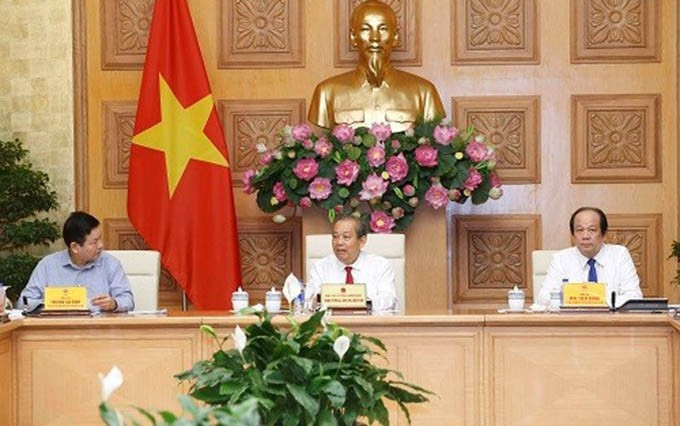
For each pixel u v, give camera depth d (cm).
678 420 574
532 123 873
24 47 870
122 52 876
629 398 578
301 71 874
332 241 658
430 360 581
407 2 873
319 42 875
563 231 872
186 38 825
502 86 875
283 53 875
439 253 793
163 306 870
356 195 779
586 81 872
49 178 866
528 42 873
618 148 872
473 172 773
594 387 579
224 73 876
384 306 612
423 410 581
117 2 876
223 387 349
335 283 610
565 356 579
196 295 810
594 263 657
